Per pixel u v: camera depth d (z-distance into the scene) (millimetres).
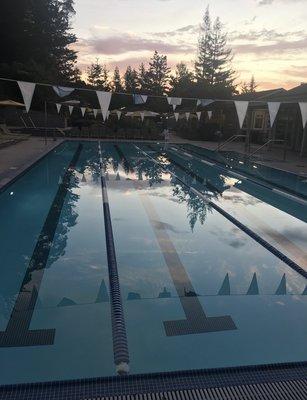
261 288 4262
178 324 3453
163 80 54594
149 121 26359
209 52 37250
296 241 5969
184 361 2934
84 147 18234
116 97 36781
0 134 18172
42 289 4078
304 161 14398
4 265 4688
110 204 7762
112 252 5156
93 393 2312
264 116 21578
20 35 30172
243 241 5789
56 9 35906
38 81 26500
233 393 2326
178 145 21859
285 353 3086
